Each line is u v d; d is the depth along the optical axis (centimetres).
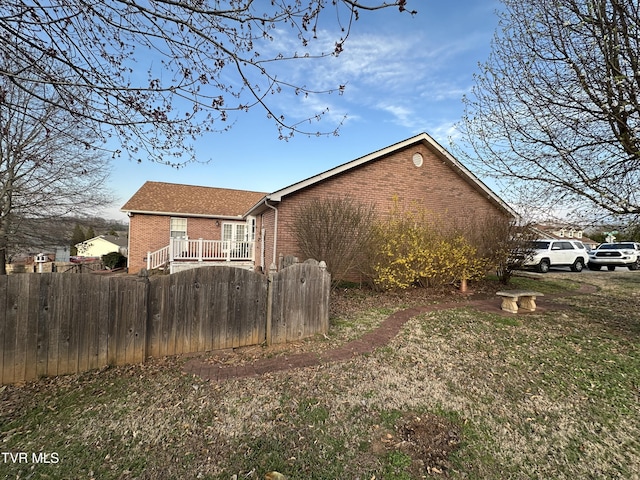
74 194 1178
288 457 244
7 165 948
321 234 932
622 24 392
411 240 891
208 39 290
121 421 280
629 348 477
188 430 271
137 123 332
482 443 268
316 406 314
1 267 1104
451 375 389
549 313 691
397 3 253
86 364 366
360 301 800
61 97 330
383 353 453
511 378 384
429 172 1262
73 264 1731
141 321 396
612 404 329
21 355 335
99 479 217
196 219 1714
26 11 266
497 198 1315
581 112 454
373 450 254
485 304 787
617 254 1731
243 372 382
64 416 284
